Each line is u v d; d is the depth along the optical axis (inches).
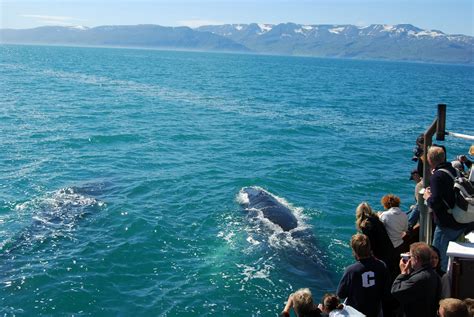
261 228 705.0
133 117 1733.5
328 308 348.8
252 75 5167.3
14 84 2736.2
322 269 593.9
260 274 579.2
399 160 1230.9
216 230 704.4
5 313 492.7
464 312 279.0
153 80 3668.8
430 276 331.9
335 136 1542.8
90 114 1744.6
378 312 364.8
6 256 606.9
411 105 2655.0
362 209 438.3
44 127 1435.8
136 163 1082.1
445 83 5497.1
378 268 365.4
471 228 383.9
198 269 590.6
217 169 1051.3
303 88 3590.1
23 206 775.1
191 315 499.5
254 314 505.7
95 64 5866.1
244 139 1413.6
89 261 601.6
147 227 706.2
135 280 564.1
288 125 1708.9
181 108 2064.5
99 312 501.7
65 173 975.0
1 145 1181.7
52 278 558.9
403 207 855.1
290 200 857.5
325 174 1049.5
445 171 375.9
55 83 2965.1
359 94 3280.0
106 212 760.3
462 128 1836.9
